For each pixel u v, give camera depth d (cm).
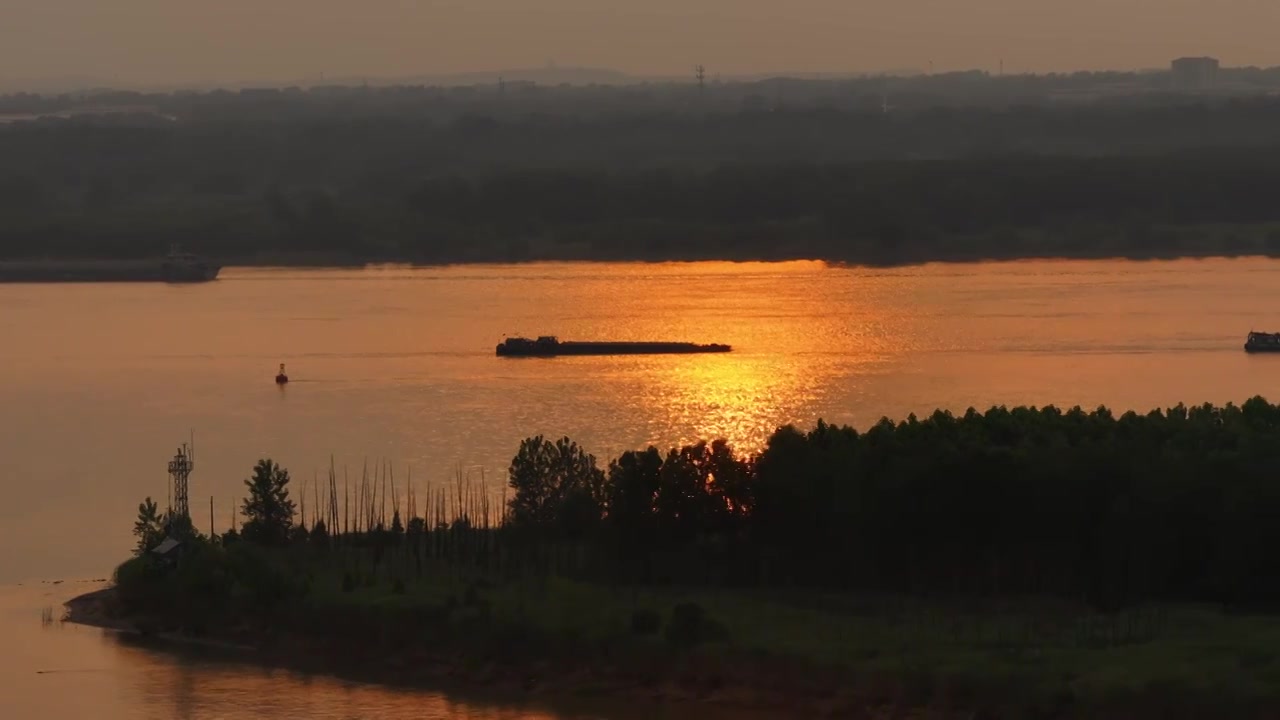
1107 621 18738
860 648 18050
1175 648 17462
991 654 17662
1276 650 17138
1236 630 18088
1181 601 19588
